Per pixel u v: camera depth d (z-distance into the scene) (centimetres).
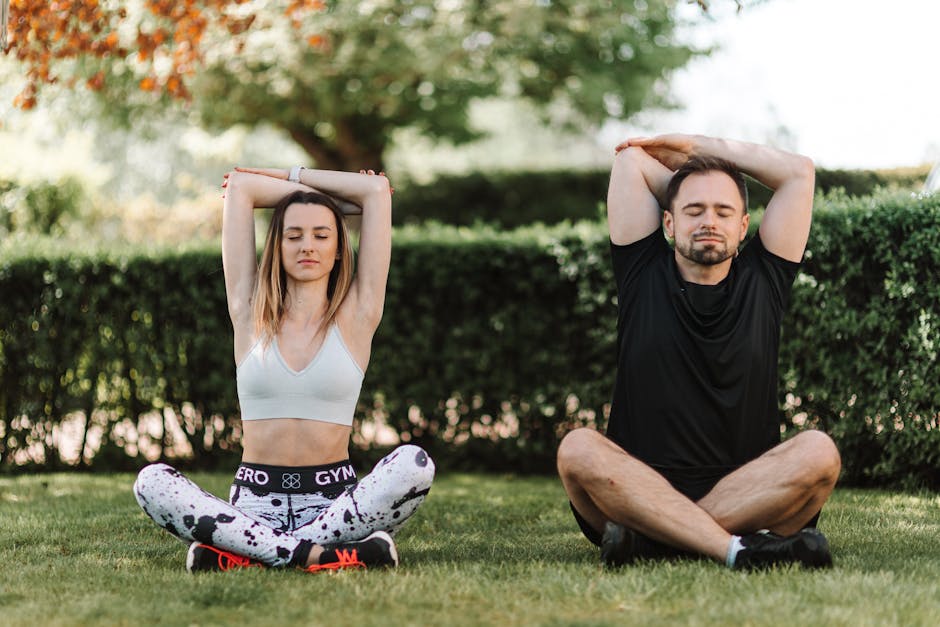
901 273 511
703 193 333
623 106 1420
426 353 629
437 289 627
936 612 264
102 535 409
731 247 333
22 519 446
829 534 385
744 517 323
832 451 317
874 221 515
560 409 621
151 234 1341
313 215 346
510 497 514
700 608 270
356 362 348
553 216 1577
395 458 330
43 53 604
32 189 1113
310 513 337
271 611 274
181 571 326
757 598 275
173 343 646
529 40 1238
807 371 548
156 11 633
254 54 1182
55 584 311
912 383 512
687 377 334
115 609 276
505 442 629
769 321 342
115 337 650
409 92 1404
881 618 258
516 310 621
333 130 1515
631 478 320
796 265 348
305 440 339
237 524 322
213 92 1283
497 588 296
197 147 1653
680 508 318
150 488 319
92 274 646
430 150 1705
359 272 356
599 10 1241
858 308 533
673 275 340
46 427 655
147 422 664
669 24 1316
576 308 605
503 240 617
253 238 363
